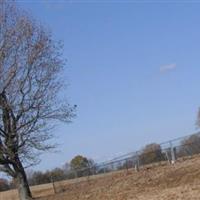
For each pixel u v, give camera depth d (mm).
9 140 38312
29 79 38344
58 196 37562
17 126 38250
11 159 38906
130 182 32625
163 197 24266
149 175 32812
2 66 37656
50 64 39469
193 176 28094
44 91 38875
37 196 42438
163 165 36438
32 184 56750
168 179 29484
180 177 28859
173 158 36656
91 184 38875
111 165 44906
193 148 37906
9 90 37719
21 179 39688
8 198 52938
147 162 40812
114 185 33719
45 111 38969
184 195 23359
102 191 32938
